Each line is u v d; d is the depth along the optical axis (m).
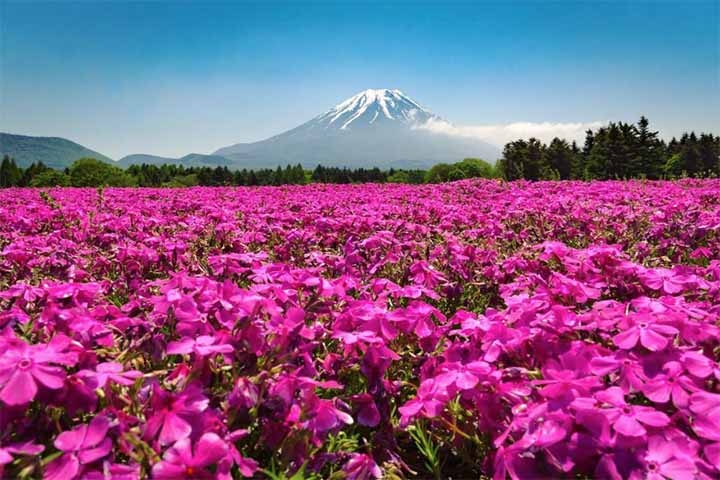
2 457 1.74
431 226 7.64
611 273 3.90
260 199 13.23
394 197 14.16
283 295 2.94
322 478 2.50
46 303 2.96
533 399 2.26
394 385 2.80
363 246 5.07
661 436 1.87
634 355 2.36
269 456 2.48
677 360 2.24
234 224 7.05
